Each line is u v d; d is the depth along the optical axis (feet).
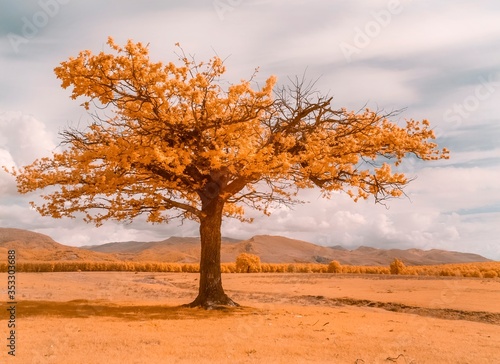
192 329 39.75
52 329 38.37
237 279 142.51
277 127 59.72
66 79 49.19
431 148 61.41
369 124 60.34
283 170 54.13
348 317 52.31
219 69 54.65
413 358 28.78
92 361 26.07
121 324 42.29
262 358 27.78
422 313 61.46
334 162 58.39
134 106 53.78
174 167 54.65
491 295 79.92
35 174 58.75
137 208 61.87
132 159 52.90
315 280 132.87
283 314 53.67
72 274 169.78
